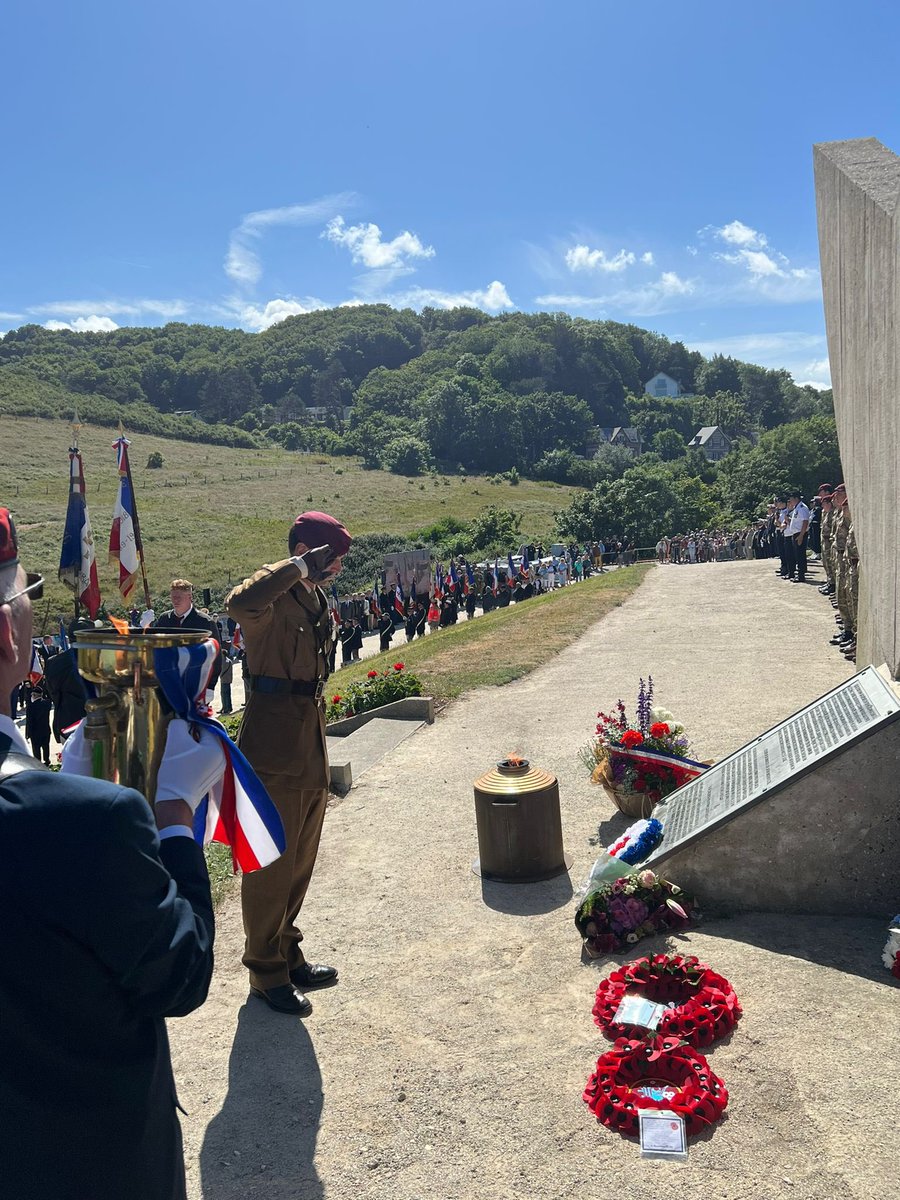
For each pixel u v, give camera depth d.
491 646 14.56
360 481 101.06
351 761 8.14
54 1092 1.33
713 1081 3.17
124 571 9.56
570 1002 3.93
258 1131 3.23
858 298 7.41
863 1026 3.46
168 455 106.38
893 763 4.25
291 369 191.12
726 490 81.25
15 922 1.28
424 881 5.39
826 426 81.38
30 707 14.35
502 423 132.75
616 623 16.44
